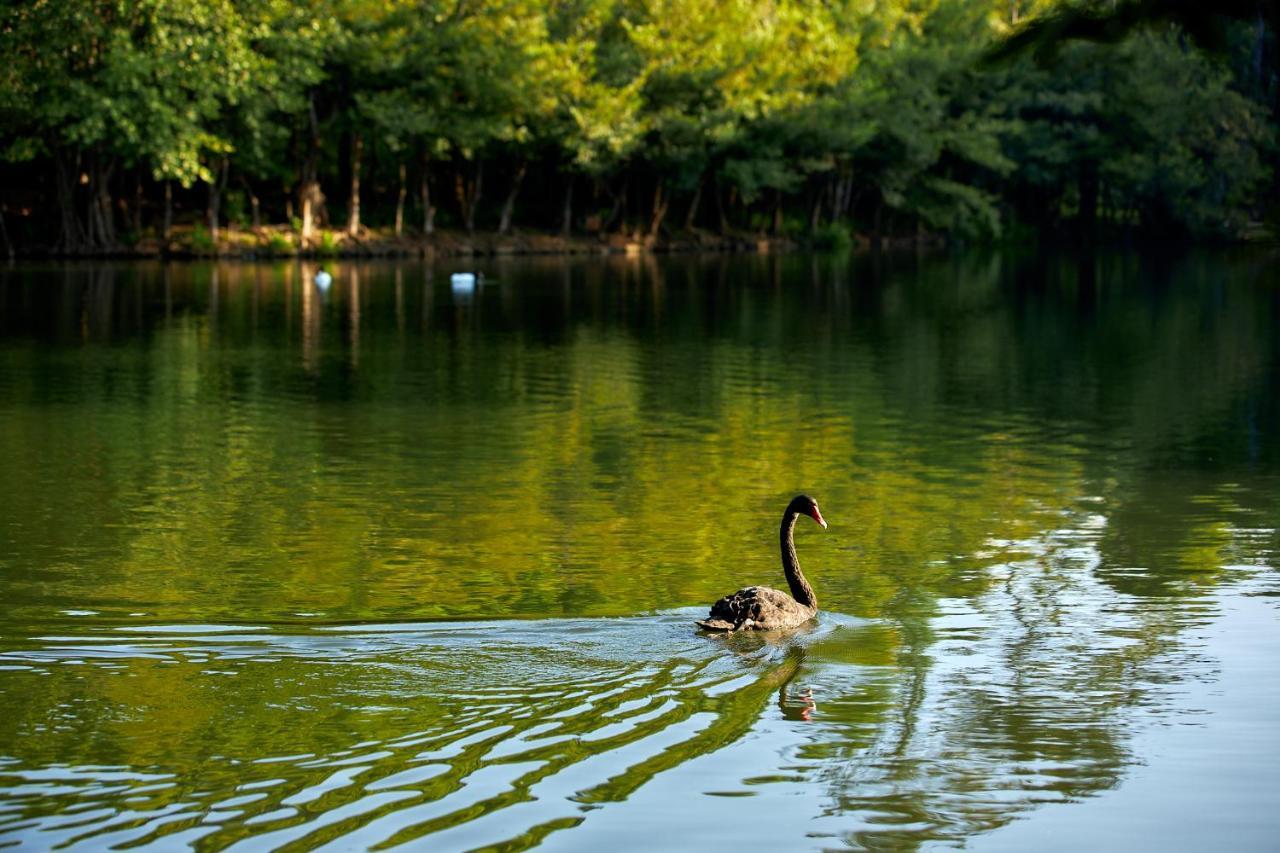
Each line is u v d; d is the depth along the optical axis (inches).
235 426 925.2
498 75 2758.4
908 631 495.5
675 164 3181.6
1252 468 816.3
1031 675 449.4
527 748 371.6
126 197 2839.6
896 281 2396.7
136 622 489.1
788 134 3257.9
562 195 3479.3
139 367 1198.3
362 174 3221.0
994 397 1095.0
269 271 2351.1
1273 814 348.2
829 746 382.3
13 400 1020.5
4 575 562.6
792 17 3272.6
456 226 3203.7
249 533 643.5
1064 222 3998.5
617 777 357.4
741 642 464.8
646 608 514.9
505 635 470.3
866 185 3727.9
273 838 320.2
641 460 827.4
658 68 3061.0
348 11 2554.1
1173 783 364.8
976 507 714.8
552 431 920.3
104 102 2113.7
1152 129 3339.1
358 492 734.5
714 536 647.1
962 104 3668.8
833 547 629.9
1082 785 363.3
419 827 327.6
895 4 3654.0
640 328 1578.5
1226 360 1338.6
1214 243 3491.6
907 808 347.6
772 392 1109.7
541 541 633.0
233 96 2260.1
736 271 2615.7
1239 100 3216.0
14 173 2753.4
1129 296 2096.5
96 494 723.4
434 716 392.8
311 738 374.6
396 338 1443.2
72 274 2176.4
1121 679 446.0
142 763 358.3
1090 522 682.8
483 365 1248.8
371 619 494.0
